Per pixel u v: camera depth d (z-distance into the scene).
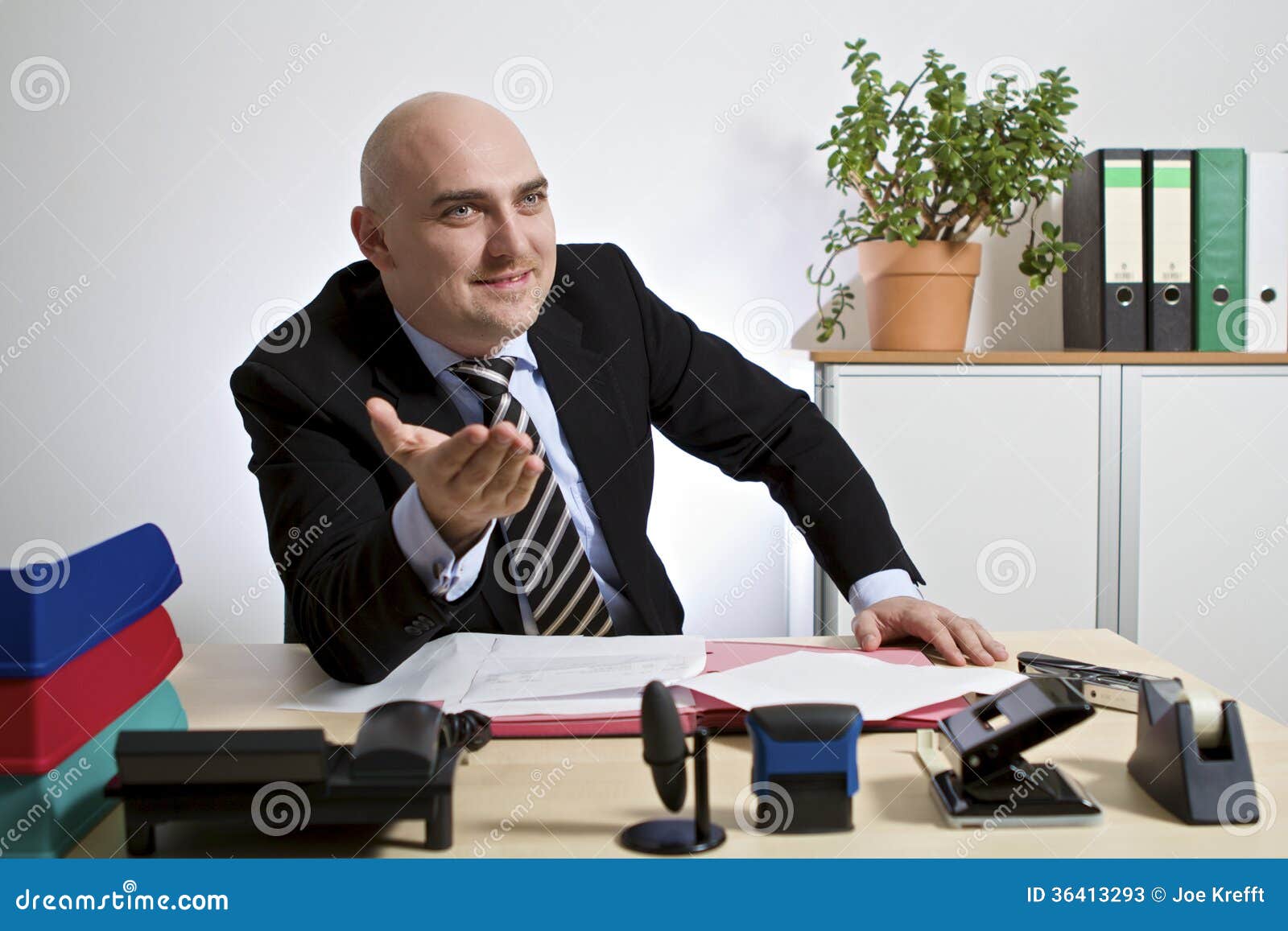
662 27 2.37
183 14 2.32
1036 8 2.40
